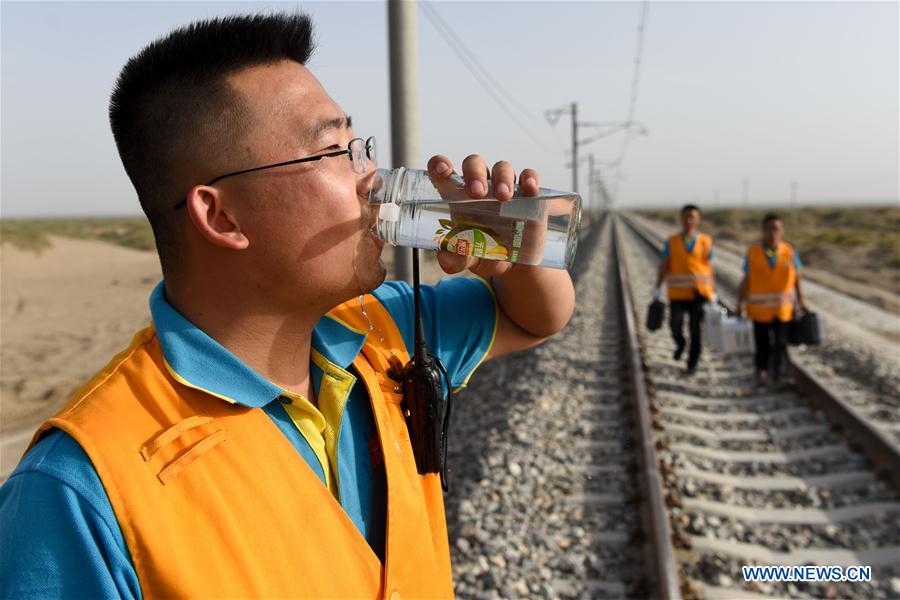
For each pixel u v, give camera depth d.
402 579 1.01
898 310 15.60
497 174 1.17
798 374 7.10
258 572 0.83
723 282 18.66
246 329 1.02
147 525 0.79
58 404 7.19
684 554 3.71
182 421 0.88
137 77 0.98
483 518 3.98
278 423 1.00
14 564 0.75
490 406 6.47
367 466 1.10
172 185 0.99
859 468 4.90
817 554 3.78
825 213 88.12
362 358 1.21
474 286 1.52
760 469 4.99
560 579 3.43
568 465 4.85
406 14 4.97
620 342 9.29
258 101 0.96
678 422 6.05
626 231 55.16
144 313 13.59
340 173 1.01
